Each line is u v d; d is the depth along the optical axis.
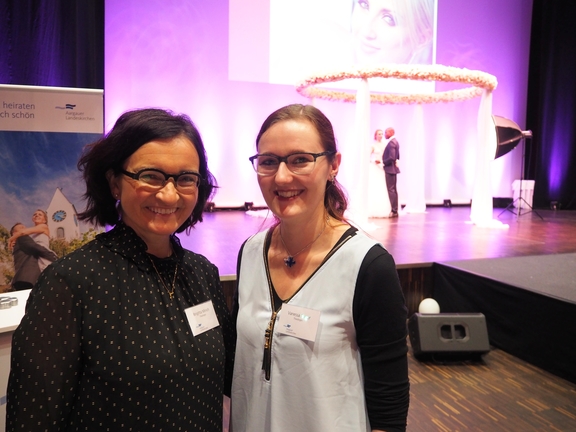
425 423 2.46
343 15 9.52
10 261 2.53
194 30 8.73
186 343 1.12
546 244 5.41
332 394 1.21
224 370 1.34
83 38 7.29
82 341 1.01
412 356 3.33
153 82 8.58
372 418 1.21
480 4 10.64
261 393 1.26
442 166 10.91
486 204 7.38
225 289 3.64
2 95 2.45
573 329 2.90
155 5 8.45
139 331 1.05
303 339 1.21
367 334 1.19
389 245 5.20
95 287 1.04
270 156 1.26
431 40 10.26
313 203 1.26
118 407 1.00
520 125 11.42
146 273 1.12
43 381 0.95
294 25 9.29
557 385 2.89
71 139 2.56
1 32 6.56
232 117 9.17
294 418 1.21
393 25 9.88
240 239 5.52
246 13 9.01
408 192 10.42
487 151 7.34
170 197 1.08
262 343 1.27
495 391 2.81
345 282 1.21
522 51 11.14
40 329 0.97
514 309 3.33
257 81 9.22
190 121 1.18
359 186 6.61
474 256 4.50
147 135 1.08
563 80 10.97
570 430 2.41
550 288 3.24
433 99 9.02
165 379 1.04
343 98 8.50
